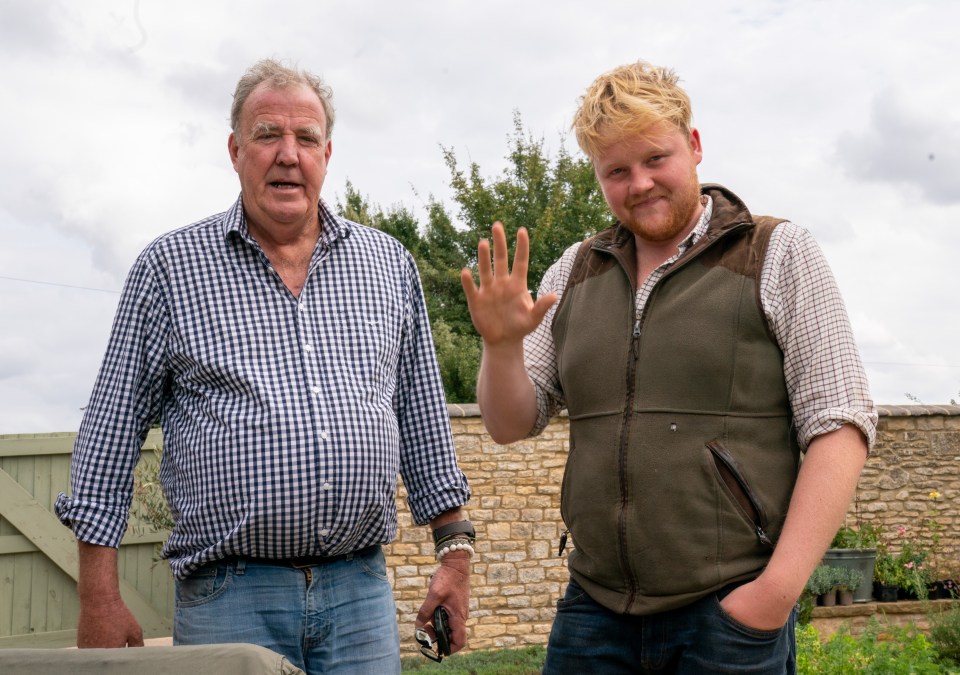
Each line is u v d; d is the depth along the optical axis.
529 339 2.58
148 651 1.78
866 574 9.77
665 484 2.17
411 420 2.91
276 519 2.41
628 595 2.23
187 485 2.49
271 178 2.55
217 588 2.43
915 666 5.68
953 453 10.61
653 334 2.23
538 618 9.75
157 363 2.58
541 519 9.88
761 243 2.23
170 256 2.59
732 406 2.18
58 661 1.77
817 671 5.46
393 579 9.39
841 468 2.09
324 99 2.74
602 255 2.45
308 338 2.58
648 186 2.18
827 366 2.14
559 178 22.12
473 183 22.05
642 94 2.17
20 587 7.49
